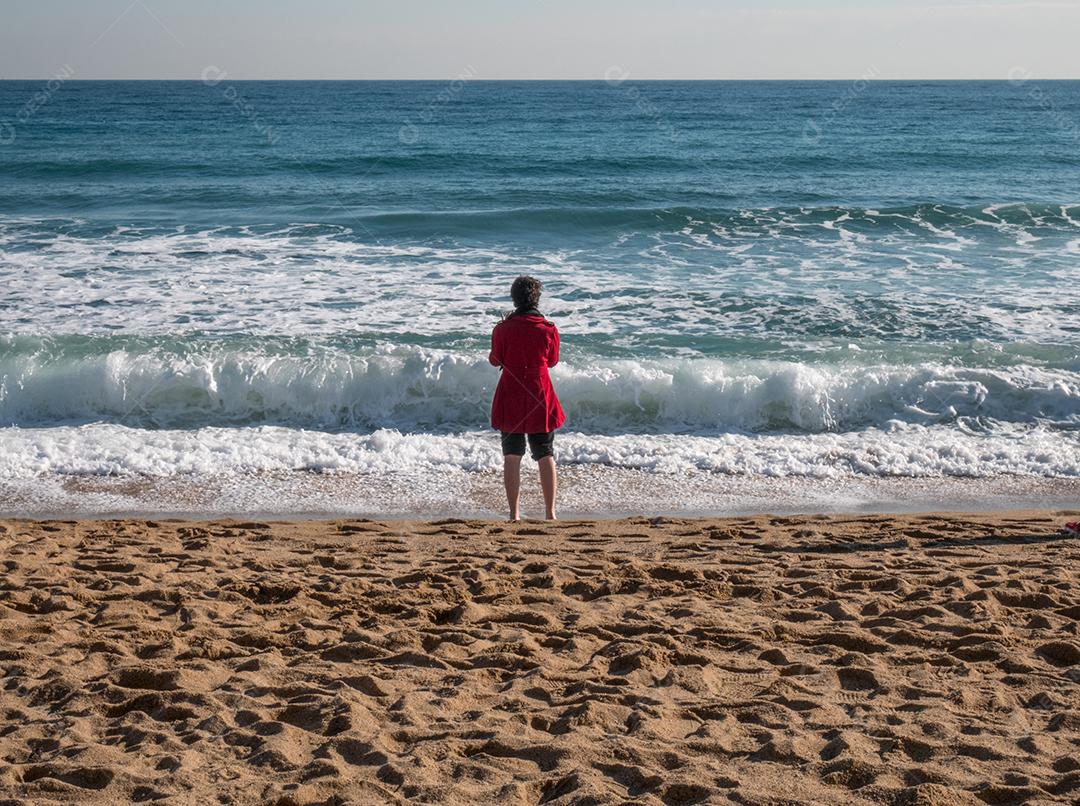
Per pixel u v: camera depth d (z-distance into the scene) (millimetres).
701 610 4809
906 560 5809
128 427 9766
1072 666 3926
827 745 3207
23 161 31922
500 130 51531
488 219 20000
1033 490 8383
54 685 3762
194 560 5820
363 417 10156
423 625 4609
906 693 3703
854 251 17469
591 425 10070
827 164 34781
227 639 4367
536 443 7398
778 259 16812
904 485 8539
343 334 11820
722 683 3854
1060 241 18156
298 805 2797
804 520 7164
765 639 4367
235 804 2795
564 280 15047
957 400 10125
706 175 31719
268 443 9289
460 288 14453
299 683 3820
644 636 4371
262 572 5582
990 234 18891
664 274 15555
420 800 2834
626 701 3635
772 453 9156
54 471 8641
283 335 11766
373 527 7004
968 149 39969
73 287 14141
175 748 3211
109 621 4613
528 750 3168
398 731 3330
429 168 33281
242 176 30203
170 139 43781
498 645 4277
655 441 9516
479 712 3547
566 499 8211
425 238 18516
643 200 25344
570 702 3635
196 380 10156
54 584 5160
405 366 10281
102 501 8055
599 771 3041
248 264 15984
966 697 3631
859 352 11273
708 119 61656
